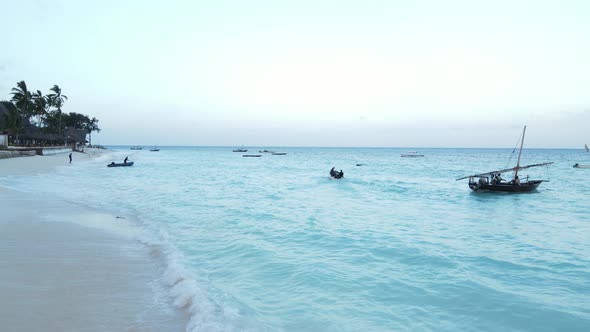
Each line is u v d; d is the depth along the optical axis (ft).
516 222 57.62
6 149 184.14
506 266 33.63
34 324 18.58
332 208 66.69
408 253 36.70
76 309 20.71
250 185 107.96
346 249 37.93
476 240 44.11
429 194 93.91
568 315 23.52
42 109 270.46
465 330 21.44
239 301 24.03
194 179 125.90
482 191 92.84
